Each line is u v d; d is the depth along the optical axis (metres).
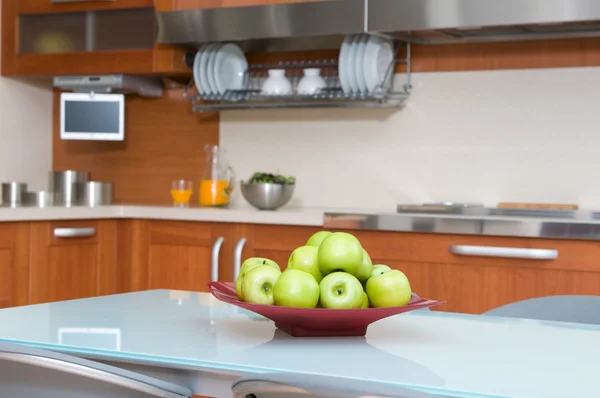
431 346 1.15
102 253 3.32
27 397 0.98
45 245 3.15
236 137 3.71
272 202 3.17
